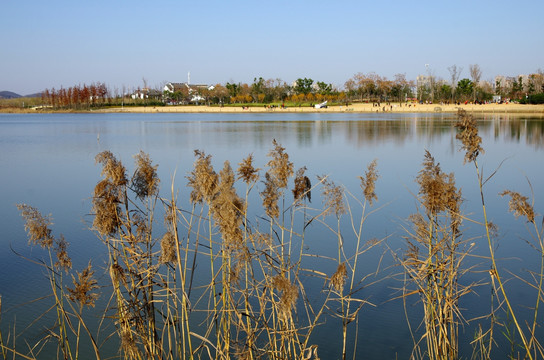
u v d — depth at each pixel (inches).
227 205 196.5
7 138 1948.8
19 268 434.6
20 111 6466.5
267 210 233.5
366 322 332.5
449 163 1080.8
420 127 2368.4
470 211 619.5
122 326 222.2
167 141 1737.2
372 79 6299.2
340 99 6919.3
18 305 360.8
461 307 350.3
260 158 1193.4
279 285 182.2
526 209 218.4
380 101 6569.9
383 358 287.3
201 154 208.1
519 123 2404.0
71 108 6727.4
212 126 2679.6
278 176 229.0
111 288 377.1
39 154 1355.8
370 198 247.8
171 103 7810.0
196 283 386.3
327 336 315.6
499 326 323.0
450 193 232.4
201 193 218.5
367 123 2792.8
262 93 7170.3
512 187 777.6
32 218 213.5
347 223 567.5
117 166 214.2
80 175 979.9
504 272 412.2
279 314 230.8
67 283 399.9
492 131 1916.8
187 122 3255.4
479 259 444.8
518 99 5255.9
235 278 215.8
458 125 217.2
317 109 5536.4
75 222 589.9
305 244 490.3
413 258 252.5
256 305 331.0
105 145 1615.4
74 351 301.7
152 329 229.6
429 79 6363.2
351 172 957.8
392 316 340.5
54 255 470.3
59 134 2165.4
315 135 1936.5
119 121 3538.4
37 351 299.9
